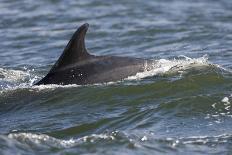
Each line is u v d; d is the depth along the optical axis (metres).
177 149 45.09
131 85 54.91
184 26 83.38
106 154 44.06
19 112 52.47
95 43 77.56
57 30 83.81
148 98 53.62
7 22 87.81
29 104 53.41
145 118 50.53
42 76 63.31
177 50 72.75
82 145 45.47
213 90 54.19
